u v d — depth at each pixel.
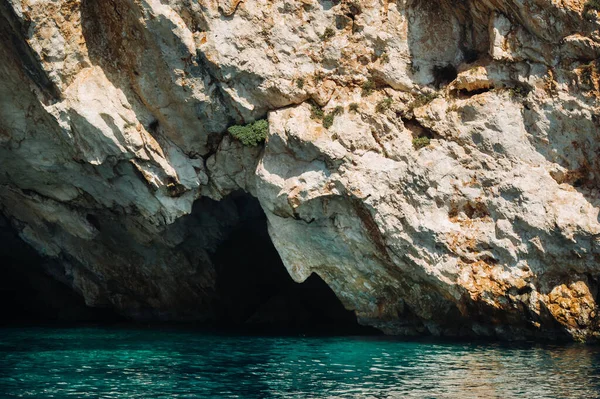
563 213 23.69
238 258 34.53
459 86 25.33
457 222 24.95
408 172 25.28
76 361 21.86
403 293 26.58
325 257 26.98
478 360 21.22
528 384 18.05
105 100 26.70
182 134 27.45
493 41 24.62
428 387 17.94
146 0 25.44
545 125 24.08
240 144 27.20
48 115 27.05
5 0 25.33
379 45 26.23
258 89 26.44
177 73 26.31
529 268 24.17
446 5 25.62
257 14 26.20
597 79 23.17
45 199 30.45
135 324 33.16
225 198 31.58
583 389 17.50
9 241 34.62
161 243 32.38
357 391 17.64
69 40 26.30
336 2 26.39
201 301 34.34
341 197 25.78
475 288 24.56
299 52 26.39
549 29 23.61
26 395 17.39
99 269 33.84
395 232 25.36
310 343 25.47
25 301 37.78
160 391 17.78
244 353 23.28
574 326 23.75
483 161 24.70
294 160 26.20
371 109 25.95
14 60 26.73
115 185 28.64
